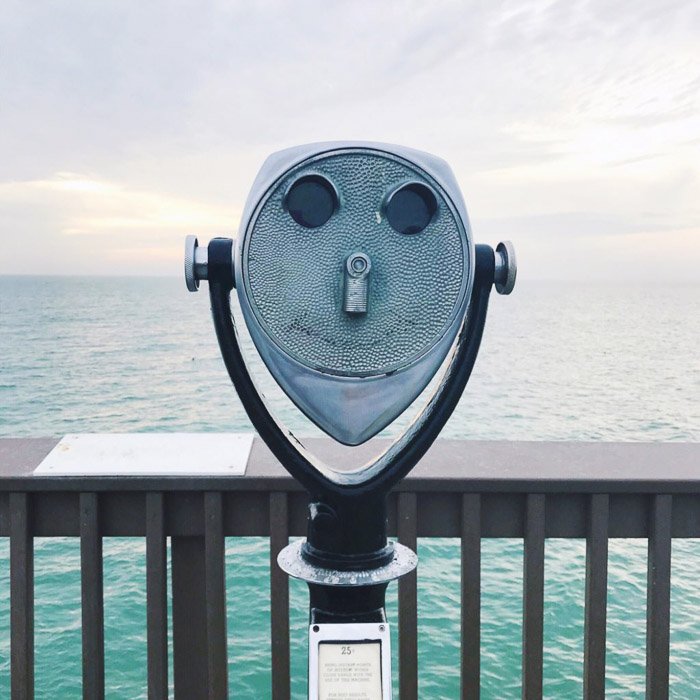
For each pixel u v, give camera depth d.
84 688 1.43
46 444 1.58
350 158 0.93
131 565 8.66
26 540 1.42
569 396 25.23
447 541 9.02
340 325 0.94
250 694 6.01
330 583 0.92
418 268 0.94
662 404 24.08
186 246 0.97
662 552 1.43
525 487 1.40
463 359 0.99
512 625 7.18
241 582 7.88
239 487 1.41
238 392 0.97
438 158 0.95
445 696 5.95
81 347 40.66
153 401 24.95
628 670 6.17
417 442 0.98
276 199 0.93
